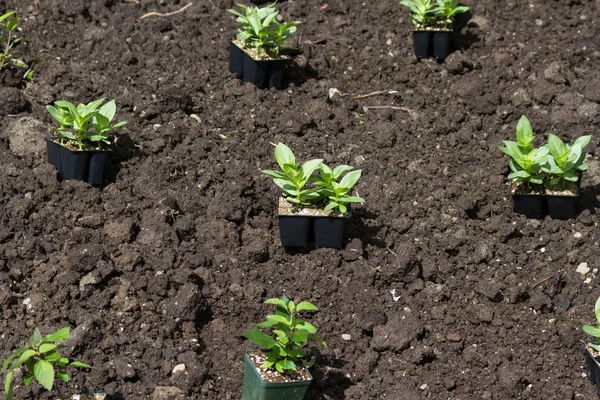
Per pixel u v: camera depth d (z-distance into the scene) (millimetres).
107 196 2840
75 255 2654
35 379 2484
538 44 3395
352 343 2643
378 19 3441
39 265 2678
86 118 2781
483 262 2801
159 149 2945
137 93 3080
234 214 2828
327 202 2770
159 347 2578
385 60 3295
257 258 2748
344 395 2564
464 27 3420
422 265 2775
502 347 2656
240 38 3143
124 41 3250
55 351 2363
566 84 3248
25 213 2744
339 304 2697
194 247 2756
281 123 3070
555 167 2828
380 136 3051
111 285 2656
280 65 3143
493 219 2889
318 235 2756
